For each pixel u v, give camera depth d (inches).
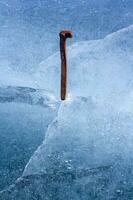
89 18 227.5
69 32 155.3
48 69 191.8
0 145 148.6
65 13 232.8
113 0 243.0
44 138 153.3
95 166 140.3
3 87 177.6
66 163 140.6
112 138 154.0
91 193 130.3
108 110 167.3
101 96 174.7
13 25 221.9
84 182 134.0
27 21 225.9
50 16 229.5
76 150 146.9
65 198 128.4
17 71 191.0
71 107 167.8
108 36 207.2
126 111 167.5
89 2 241.0
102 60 192.4
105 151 147.9
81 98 172.1
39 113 166.2
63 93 167.5
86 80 182.4
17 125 159.5
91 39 210.5
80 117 163.3
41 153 144.0
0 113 164.9
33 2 241.0
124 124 161.5
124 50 197.5
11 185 131.3
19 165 140.0
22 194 128.6
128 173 138.9
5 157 143.3
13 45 206.8
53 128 156.9
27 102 171.0
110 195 130.1
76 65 190.4
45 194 129.0
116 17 228.7
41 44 208.5
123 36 204.8
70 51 199.5
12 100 171.3
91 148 148.8
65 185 132.5
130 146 151.3
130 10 235.5
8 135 153.9
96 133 156.4
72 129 156.9
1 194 128.0
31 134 155.2
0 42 208.8
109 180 135.3
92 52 197.9
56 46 207.2
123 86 179.6
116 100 172.2
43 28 220.4
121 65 189.6
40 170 136.8
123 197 129.8
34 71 191.5
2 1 240.4
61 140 151.2
